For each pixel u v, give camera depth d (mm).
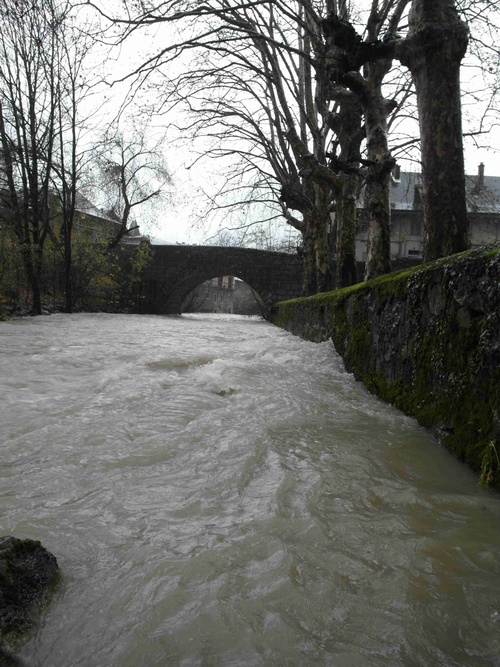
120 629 1232
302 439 2930
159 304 28953
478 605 1388
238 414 3395
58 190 21031
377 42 6328
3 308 15398
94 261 23703
